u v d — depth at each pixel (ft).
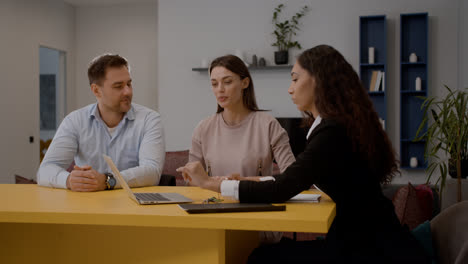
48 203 4.79
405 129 20.71
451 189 10.87
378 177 4.61
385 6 20.71
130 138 7.35
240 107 6.91
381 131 4.67
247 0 21.91
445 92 20.38
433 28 20.45
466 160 12.28
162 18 22.76
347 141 4.44
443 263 5.08
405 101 20.71
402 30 20.61
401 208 7.69
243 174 6.79
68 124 7.28
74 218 4.25
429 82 20.52
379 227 4.48
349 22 20.98
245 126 6.91
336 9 21.04
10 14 20.52
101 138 7.35
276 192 4.46
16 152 20.92
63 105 24.99
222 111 7.22
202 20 22.39
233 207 4.25
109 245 4.71
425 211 7.96
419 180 20.40
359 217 4.47
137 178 6.22
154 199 4.85
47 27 23.17
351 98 4.57
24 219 4.33
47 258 4.93
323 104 4.61
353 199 4.47
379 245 4.37
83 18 25.82
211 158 6.98
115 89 7.03
